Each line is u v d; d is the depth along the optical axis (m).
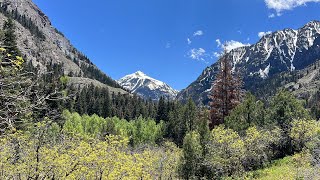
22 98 6.90
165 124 67.12
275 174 22.84
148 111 118.12
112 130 62.41
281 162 27.00
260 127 31.66
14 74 7.35
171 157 27.17
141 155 19.81
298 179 19.39
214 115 47.44
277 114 31.45
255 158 27.53
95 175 15.19
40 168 13.36
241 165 26.78
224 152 26.41
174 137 61.69
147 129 65.62
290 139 29.70
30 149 13.34
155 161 24.33
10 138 12.30
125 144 16.16
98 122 67.12
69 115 63.78
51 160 13.54
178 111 68.31
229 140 26.52
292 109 31.58
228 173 26.45
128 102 129.25
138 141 61.31
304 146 28.50
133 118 113.94
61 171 13.74
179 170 26.38
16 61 7.28
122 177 15.23
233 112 35.50
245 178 24.58
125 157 15.61
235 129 32.75
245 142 27.61
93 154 14.20
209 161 25.88
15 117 7.18
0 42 7.68
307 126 28.89
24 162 13.19
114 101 131.75
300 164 23.05
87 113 102.44
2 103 6.91
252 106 34.31
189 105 62.94
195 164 26.30
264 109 34.06
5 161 12.67
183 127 59.34
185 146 26.77
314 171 19.95
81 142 14.66
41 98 7.49
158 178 24.38
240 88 51.44
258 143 28.00
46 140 13.80
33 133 12.98
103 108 108.69
